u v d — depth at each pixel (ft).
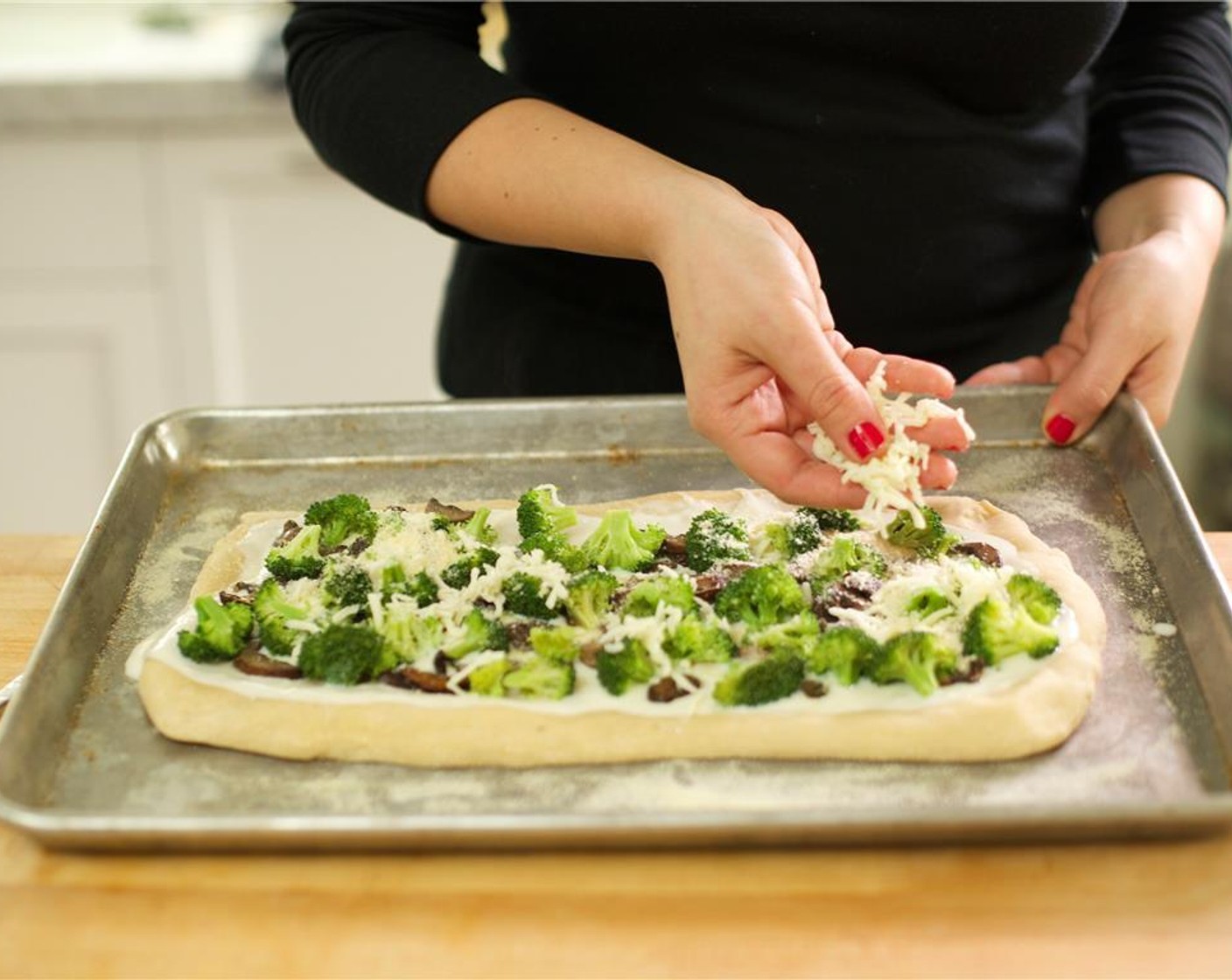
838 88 3.40
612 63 3.43
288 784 2.66
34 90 4.88
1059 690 2.74
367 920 2.42
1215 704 2.74
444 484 3.38
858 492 2.80
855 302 3.54
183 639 2.83
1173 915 2.40
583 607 2.87
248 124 5.08
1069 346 3.51
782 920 2.40
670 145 3.47
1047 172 3.63
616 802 2.61
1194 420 5.78
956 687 2.76
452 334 3.88
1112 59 3.90
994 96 3.47
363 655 2.77
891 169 3.44
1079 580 3.01
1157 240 3.46
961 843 2.49
